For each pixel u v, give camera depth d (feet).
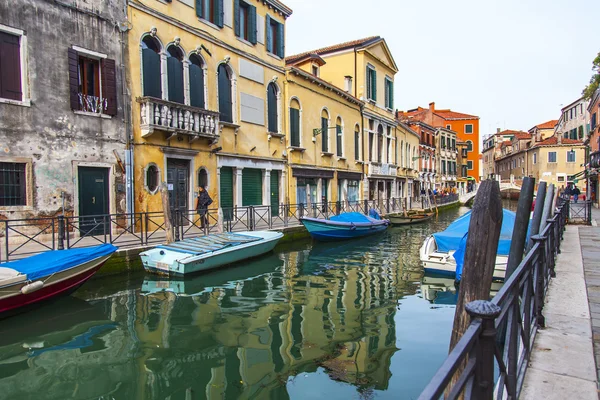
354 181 88.63
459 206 147.95
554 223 24.71
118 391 15.55
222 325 22.43
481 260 9.89
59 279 24.16
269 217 50.34
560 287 19.94
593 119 101.60
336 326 22.41
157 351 19.02
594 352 12.67
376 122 97.35
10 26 32.22
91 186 37.81
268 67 60.59
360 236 59.00
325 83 73.77
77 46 36.50
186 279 32.32
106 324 22.43
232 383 16.06
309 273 35.76
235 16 54.34
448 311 25.20
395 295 28.76
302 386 15.78
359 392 15.31
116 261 31.09
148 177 42.45
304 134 69.46
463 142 197.06
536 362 12.00
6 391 15.53
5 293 21.50
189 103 47.14
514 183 163.32
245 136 55.98
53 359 18.17
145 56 42.42
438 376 5.11
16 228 32.63
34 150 33.65
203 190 45.57
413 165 129.70
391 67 105.50
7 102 31.99
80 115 36.68
